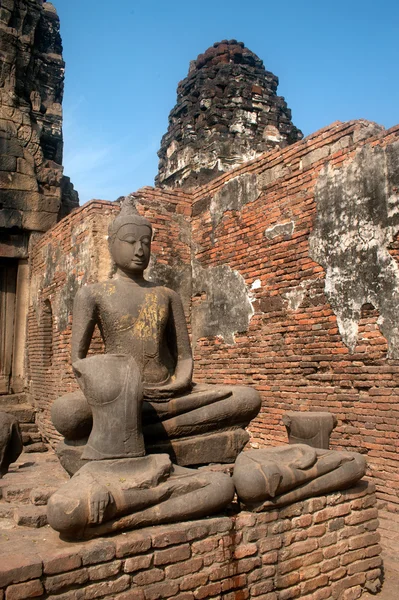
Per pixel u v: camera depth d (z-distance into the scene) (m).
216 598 3.84
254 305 8.95
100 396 4.19
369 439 6.97
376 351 6.95
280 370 8.38
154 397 4.99
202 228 10.18
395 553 5.29
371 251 7.08
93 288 5.26
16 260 12.98
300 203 8.22
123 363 4.35
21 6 13.22
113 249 5.39
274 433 8.39
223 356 9.52
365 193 7.21
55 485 4.89
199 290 10.13
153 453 4.68
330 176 7.75
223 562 3.91
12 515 4.28
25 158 12.55
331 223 7.67
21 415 11.84
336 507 4.58
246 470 4.18
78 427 4.67
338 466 4.61
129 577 3.52
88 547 3.44
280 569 4.16
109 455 4.11
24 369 12.87
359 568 4.59
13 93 12.73
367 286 7.11
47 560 3.26
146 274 9.76
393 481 6.62
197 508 3.93
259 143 13.59
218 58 14.67
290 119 15.00
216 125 13.79
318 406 7.73
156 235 9.98
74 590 3.33
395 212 6.81
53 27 14.95
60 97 14.78
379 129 7.45
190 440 5.03
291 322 8.23
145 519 3.76
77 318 5.18
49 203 12.77
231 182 9.59
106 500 3.58
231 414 5.17
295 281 8.21
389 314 6.81
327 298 7.66
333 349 7.54
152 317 5.24
